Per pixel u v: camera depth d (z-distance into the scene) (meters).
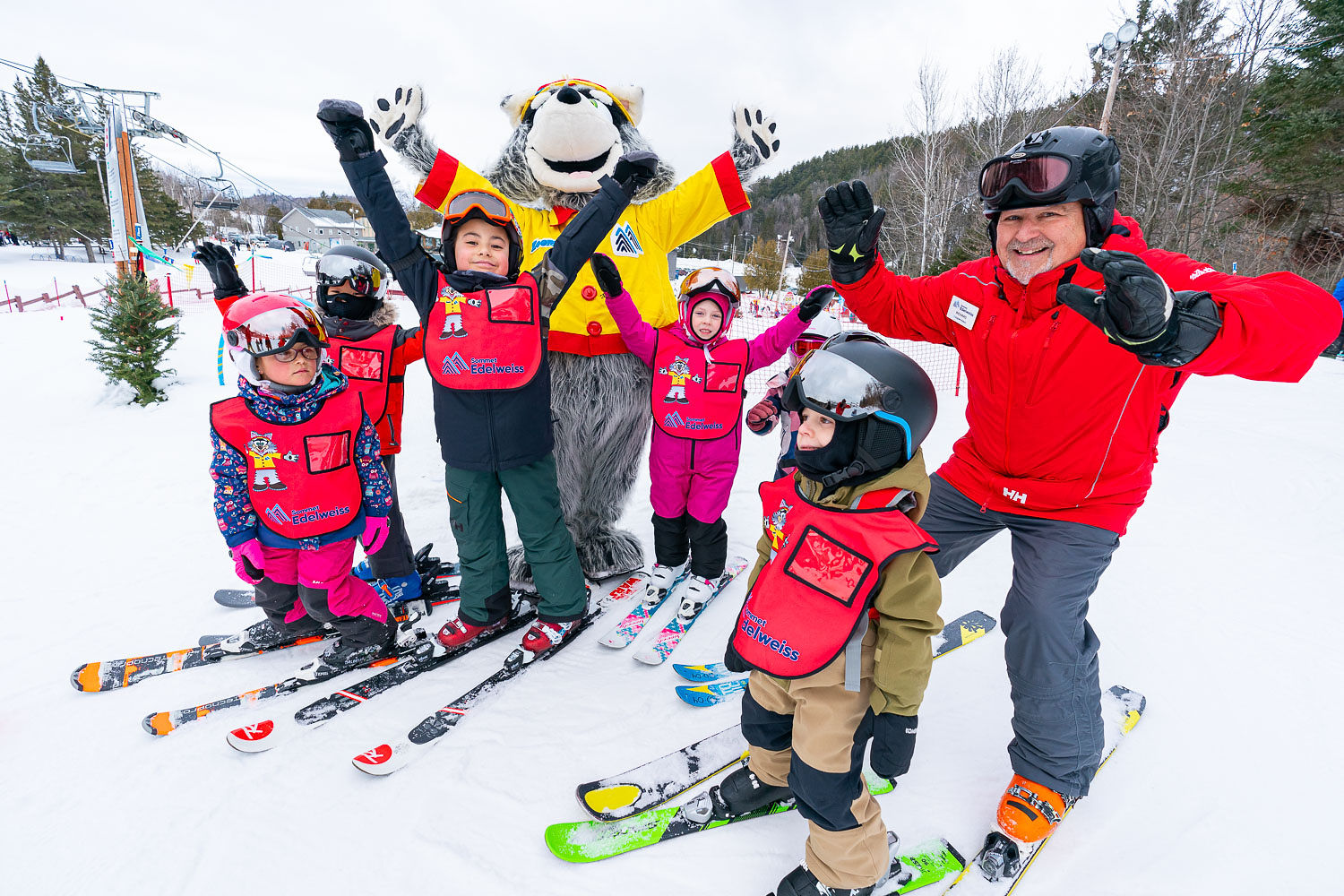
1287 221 16.22
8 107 36.69
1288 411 7.15
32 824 1.89
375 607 2.60
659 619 3.05
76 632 2.87
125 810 1.95
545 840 1.87
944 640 2.81
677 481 2.99
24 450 5.54
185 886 1.72
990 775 2.13
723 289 2.72
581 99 2.79
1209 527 4.06
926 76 20.50
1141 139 15.77
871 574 1.43
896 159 24.95
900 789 2.07
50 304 18.91
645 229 3.01
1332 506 4.35
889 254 24.19
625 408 3.09
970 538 2.10
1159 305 1.17
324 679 2.55
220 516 2.26
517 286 2.40
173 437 6.10
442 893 1.72
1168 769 2.15
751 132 3.02
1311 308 1.27
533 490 2.58
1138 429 1.69
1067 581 1.79
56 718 2.33
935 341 2.12
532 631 2.76
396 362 2.79
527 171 2.99
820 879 1.60
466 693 2.49
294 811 1.96
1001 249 1.68
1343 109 14.53
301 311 2.16
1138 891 1.74
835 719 1.52
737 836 1.90
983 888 1.73
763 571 1.64
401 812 1.97
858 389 1.41
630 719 2.38
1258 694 2.51
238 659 2.69
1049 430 1.75
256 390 2.15
